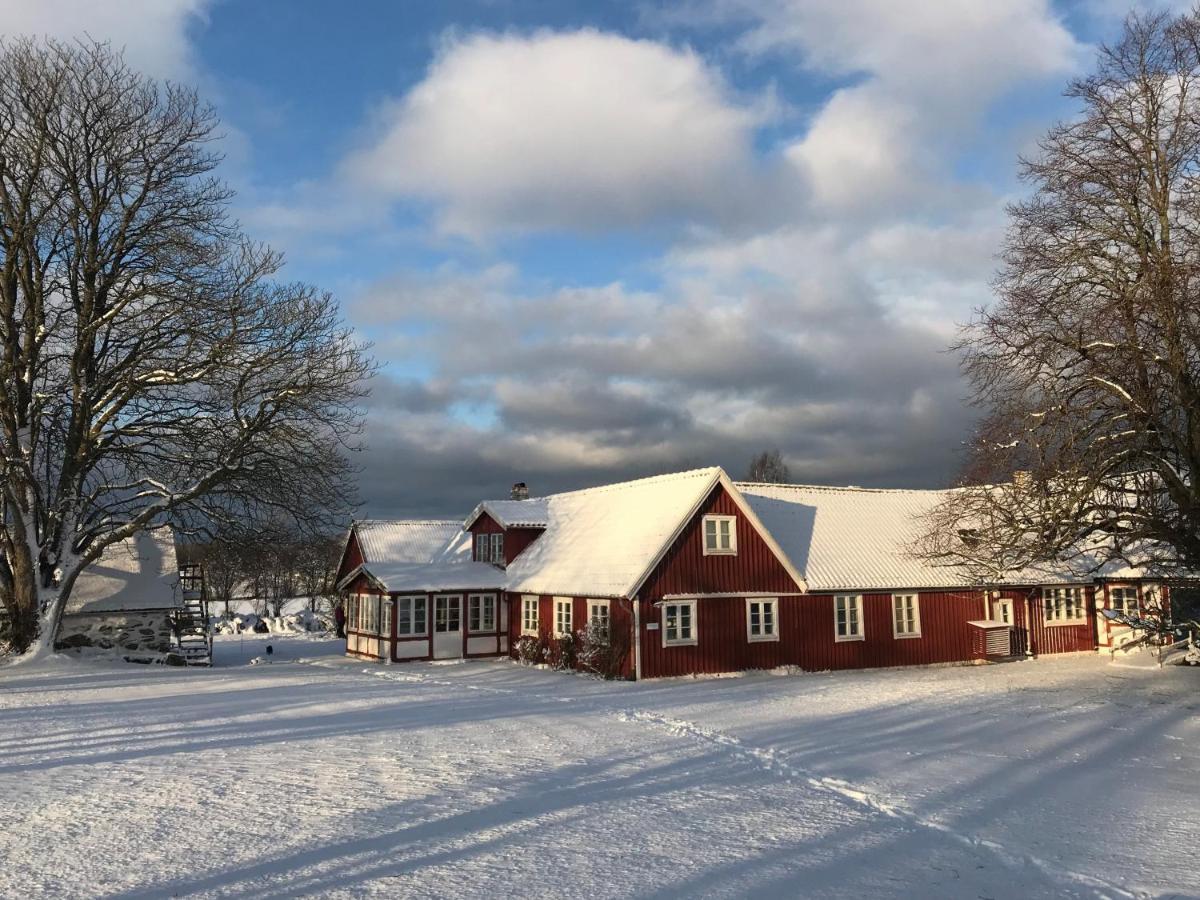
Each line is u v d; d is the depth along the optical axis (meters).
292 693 23.97
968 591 35.81
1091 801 13.04
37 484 31.23
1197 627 29.80
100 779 12.62
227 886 8.24
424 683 28.16
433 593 37.75
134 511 33.47
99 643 35.28
